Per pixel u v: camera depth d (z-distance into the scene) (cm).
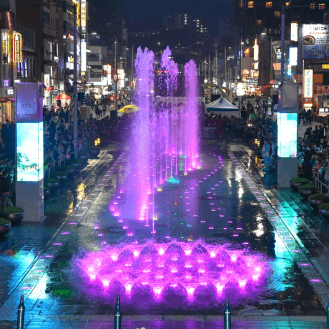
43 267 1529
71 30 10956
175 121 7362
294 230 1941
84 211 2236
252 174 3222
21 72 6969
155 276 1466
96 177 3092
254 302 1282
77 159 3525
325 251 1686
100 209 2280
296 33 9725
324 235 1870
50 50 8919
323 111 7794
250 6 18038
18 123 2016
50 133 3450
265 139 4438
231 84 14575
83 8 11706
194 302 1282
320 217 2133
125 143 4991
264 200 2466
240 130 5416
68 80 10562
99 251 1689
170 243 1783
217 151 4406
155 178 3078
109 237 1850
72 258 1614
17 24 6750
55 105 9119
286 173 2741
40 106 2031
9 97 6081
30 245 1742
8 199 2123
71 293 1338
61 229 1948
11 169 2539
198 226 2006
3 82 5916
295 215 2170
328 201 2166
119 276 1464
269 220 2091
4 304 1263
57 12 9631
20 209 1998
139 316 1198
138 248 1723
